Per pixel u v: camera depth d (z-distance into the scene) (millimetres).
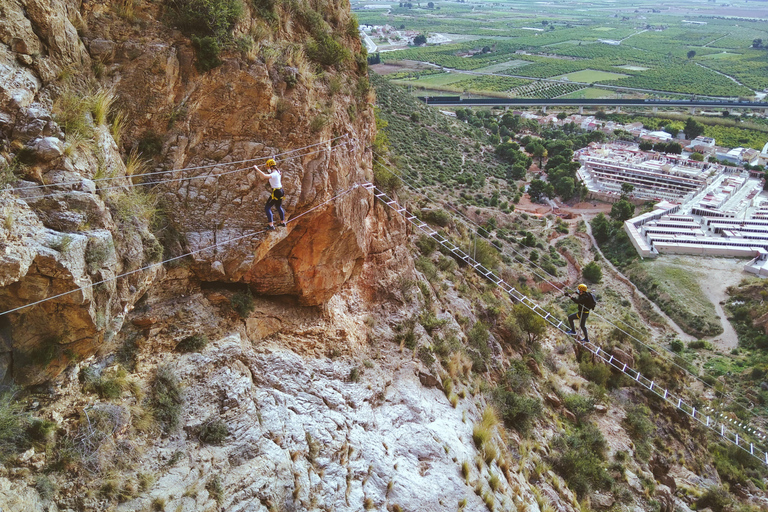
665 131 186875
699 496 31234
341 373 18797
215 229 14773
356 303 22656
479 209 89438
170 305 14578
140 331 13898
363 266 23578
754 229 104250
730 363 66312
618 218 109875
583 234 101875
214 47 14016
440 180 99000
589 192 122562
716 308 79688
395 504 15898
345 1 22797
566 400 32344
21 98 10320
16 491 9828
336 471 15320
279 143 15688
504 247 77812
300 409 16141
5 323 10250
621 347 44562
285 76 15742
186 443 12961
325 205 16828
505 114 178125
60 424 11148
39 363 10734
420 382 21797
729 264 91688
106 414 11805
